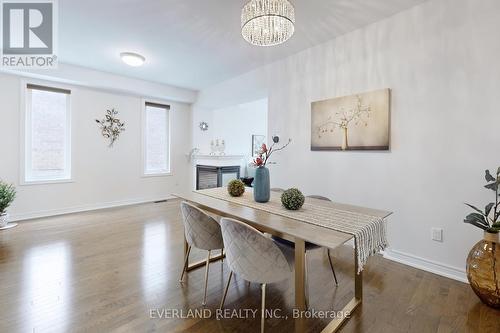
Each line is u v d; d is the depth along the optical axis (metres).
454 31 2.25
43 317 1.74
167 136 5.91
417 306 1.90
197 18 2.70
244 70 4.39
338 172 3.13
